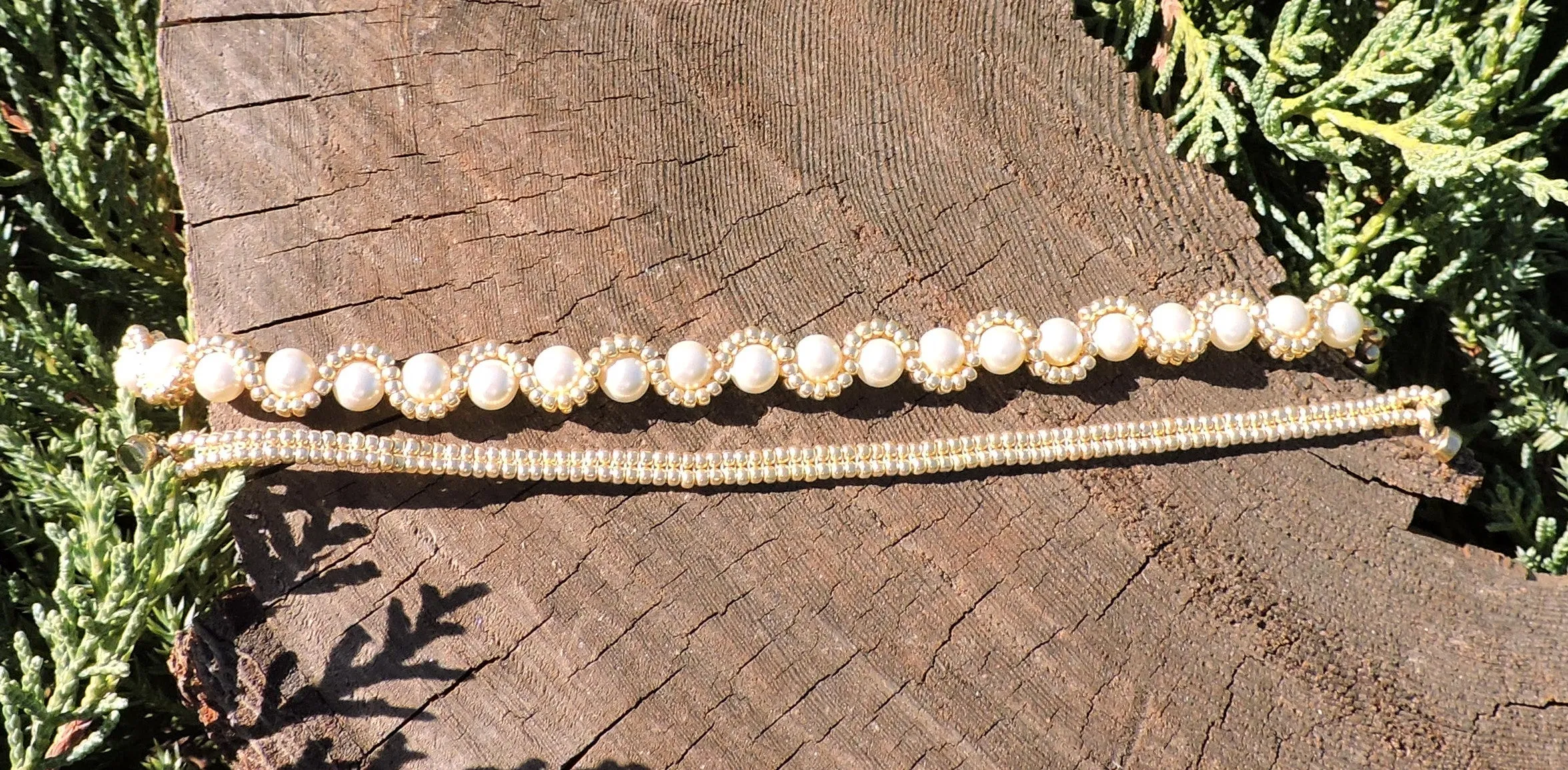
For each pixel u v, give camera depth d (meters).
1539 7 0.39
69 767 0.38
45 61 0.40
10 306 0.40
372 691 0.34
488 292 0.36
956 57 0.38
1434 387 0.41
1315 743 0.35
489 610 0.35
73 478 0.36
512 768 0.34
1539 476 0.40
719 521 0.36
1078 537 0.36
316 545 0.35
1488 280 0.40
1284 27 0.38
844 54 0.38
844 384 0.36
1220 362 0.37
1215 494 0.36
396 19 0.36
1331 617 0.36
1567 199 0.35
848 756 0.35
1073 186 0.37
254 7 0.36
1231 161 0.39
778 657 0.35
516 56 0.37
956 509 0.36
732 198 0.37
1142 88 0.40
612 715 0.34
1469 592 0.36
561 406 0.36
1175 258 0.37
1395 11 0.37
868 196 0.37
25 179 0.40
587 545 0.35
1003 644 0.35
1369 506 0.36
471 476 0.35
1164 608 0.35
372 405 0.35
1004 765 0.35
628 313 0.36
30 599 0.38
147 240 0.40
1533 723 0.35
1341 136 0.39
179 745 0.39
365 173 0.36
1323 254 0.40
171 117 0.36
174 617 0.37
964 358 0.36
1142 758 0.35
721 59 0.37
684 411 0.36
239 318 0.35
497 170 0.36
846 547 0.36
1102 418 0.37
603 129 0.37
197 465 0.35
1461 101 0.37
